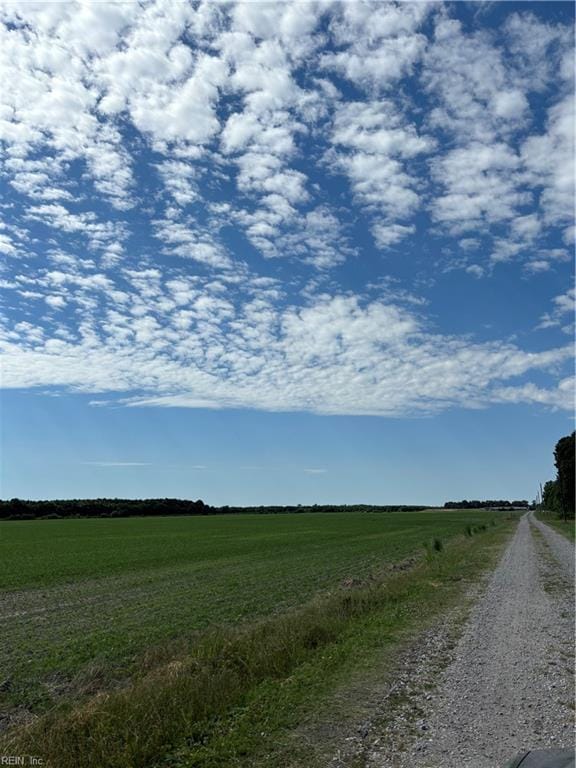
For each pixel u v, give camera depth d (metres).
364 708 8.99
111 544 62.00
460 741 7.71
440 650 12.70
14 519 151.62
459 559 34.66
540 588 22.53
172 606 21.84
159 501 192.38
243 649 12.06
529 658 12.05
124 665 13.36
